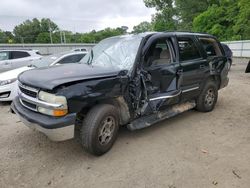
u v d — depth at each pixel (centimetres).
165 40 432
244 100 663
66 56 777
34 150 369
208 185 281
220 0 4053
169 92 427
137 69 375
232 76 1157
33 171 312
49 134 301
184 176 298
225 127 459
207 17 3956
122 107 372
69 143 391
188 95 477
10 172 309
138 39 407
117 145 383
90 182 289
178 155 351
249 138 408
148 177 297
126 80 360
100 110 335
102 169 316
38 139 407
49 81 305
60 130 299
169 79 423
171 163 329
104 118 339
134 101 376
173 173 305
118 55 412
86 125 329
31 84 318
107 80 335
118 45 431
